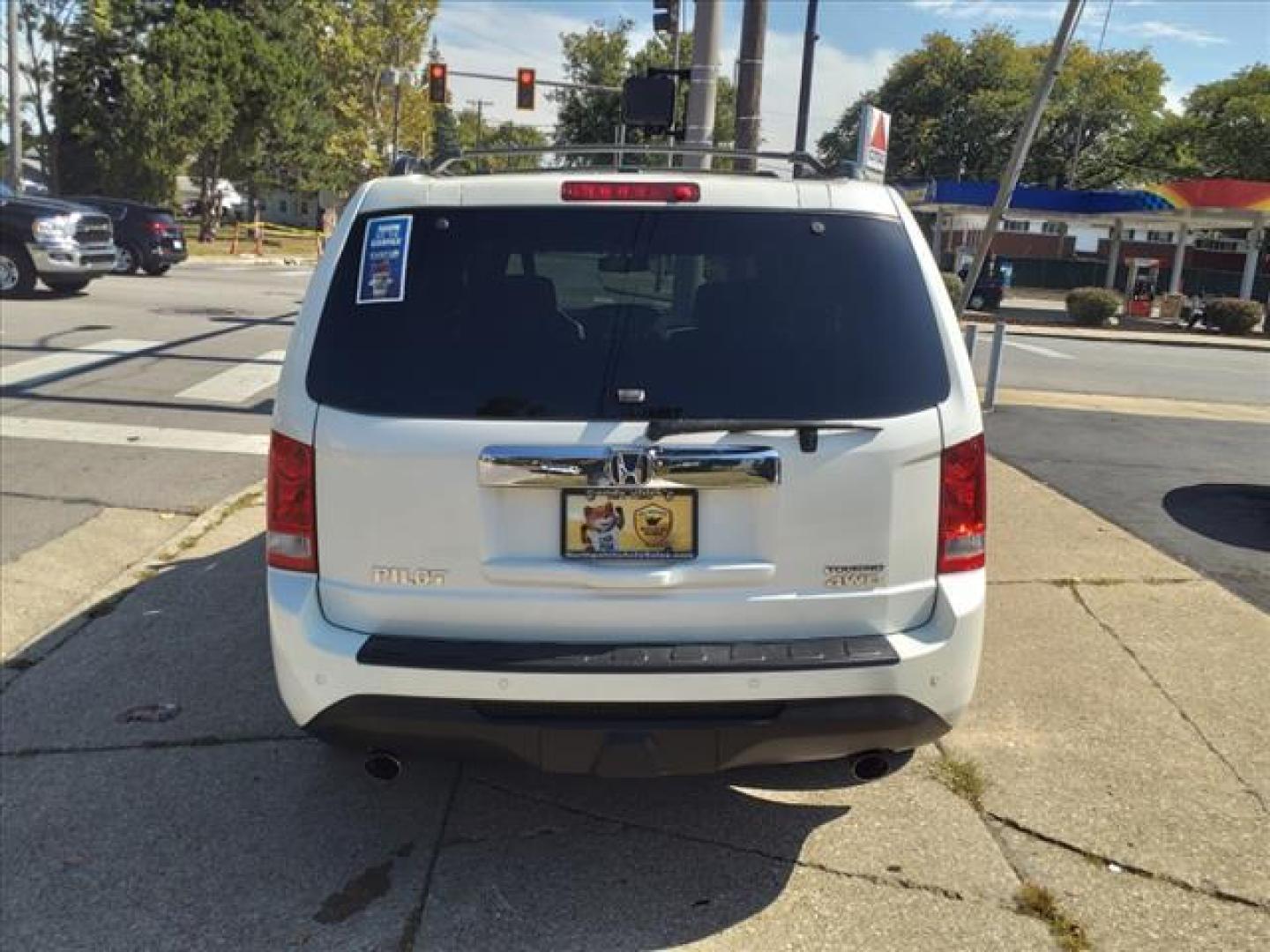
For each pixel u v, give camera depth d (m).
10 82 28.94
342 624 2.92
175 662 4.63
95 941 2.93
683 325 2.94
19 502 6.75
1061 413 11.08
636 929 2.98
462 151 4.11
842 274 2.97
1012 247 66.38
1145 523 6.65
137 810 3.54
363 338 2.92
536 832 3.43
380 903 3.09
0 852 3.31
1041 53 68.00
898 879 3.21
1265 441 9.74
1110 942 2.94
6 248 16.08
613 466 2.79
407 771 3.78
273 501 2.95
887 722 2.87
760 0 11.54
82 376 10.60
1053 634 4.92
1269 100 61.12
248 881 3.18
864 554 2.89
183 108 36.06
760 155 4.14
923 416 2.90
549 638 2.88
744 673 2.79
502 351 2.89
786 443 2.83
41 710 4.22
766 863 3.28
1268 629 4.99
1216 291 57.56
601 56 51.47
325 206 46.22
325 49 50.09
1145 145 67.56
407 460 2.83
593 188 3.00
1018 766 3.82
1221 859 3.31
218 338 13.35
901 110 71.25
